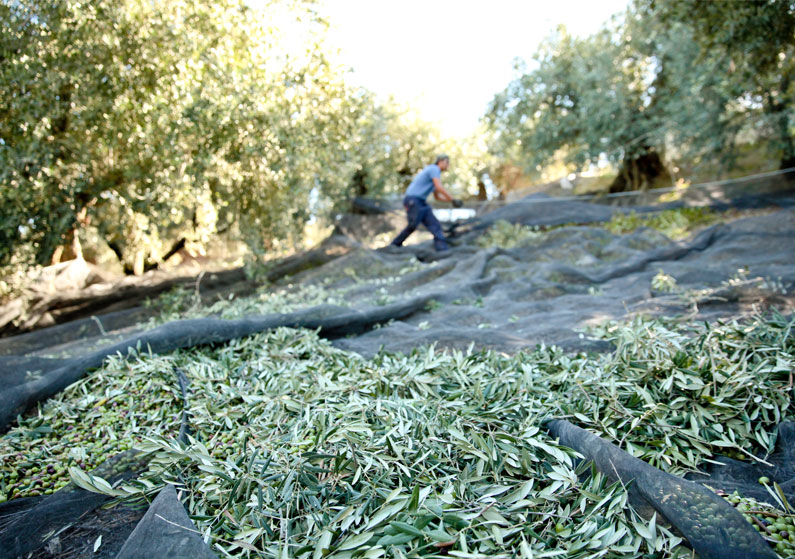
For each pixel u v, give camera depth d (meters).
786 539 1.51
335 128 6.31
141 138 5.17
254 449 1.99
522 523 1.60
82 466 2.15
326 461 1.86
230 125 5.27
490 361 2.96
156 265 9.78
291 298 6.02
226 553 1.49
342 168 7.75
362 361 3.19
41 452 2.27
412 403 2.34
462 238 9.19
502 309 4.95
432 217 8.41
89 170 5.62
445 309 5.02
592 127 11.42
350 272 7.18
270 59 5.28
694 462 1.95
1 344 4.90
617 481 1.70
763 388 2.23
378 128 10.14
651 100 11.53
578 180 14.77
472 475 1.84
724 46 6.16
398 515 1.58
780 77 7.41
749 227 6.97
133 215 6.58
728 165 9.94
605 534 1.51
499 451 1.94
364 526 1.54
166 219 5.81
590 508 1.67
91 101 4.82
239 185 6.69
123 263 9.68
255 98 5.12
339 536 1.56
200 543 1.47
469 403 2.42
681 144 10.24
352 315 4.34
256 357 3.44
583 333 3.80
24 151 4.73
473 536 1.54
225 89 5.00
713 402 2.20
